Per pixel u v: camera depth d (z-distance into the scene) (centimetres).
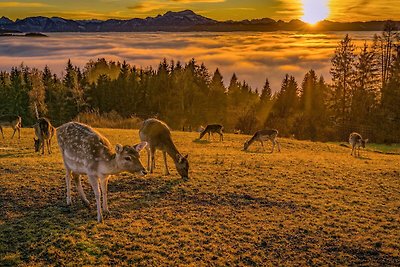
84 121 5416
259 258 941
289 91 9600
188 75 8906
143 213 1154
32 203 1188
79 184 1173
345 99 7019
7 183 1350
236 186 1470
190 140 3375
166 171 1602
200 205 1252
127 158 1020
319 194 1444
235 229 1080
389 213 1274
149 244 968
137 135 3447
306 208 1277
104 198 1114
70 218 1082
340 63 7112
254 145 3200
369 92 6819
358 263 944
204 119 8238
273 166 1897
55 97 8944
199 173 1650
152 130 1573
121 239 978
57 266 859
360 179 1717
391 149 4294
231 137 3734
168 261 902
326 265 928
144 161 1928
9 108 8588
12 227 1014
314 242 1034
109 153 1034
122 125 5041
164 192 1356
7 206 1158
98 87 9419
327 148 3316
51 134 2236
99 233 1001
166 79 9225
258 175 1667
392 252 994
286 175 1698
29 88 8956
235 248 981
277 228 1103
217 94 8862
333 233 1089
